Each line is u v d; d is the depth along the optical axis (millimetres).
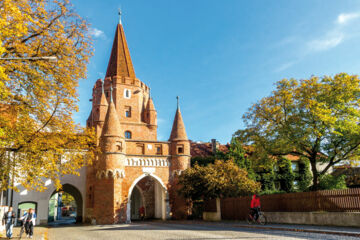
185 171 32281
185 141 37094
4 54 14453
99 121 40438
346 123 26375
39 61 15242
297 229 14695
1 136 13055
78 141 17641
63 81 16375
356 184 39438
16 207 31828
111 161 31891
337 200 16641
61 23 16312
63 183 34969
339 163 30406
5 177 15289
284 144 27547
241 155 38500
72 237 17391
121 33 48875
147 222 31766
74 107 17094
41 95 15547
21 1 14648
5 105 15430
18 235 19750
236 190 28469
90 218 34156
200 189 29391
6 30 12648
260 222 19047
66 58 16500
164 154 36594
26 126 15344
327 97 27188
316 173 28938
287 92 28109
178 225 23031
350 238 11109
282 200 20422
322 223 16906
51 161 15812
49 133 16609
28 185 15766
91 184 34906
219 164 30250
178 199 35531
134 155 34594
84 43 17500
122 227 24359
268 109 28875
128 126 42750
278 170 41781
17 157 15812
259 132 30141
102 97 41344
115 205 31234
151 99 45594
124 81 44562
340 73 27641
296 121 27109
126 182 33531
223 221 25844
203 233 15055
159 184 36312
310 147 29062
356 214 15180
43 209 32969
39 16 15734
